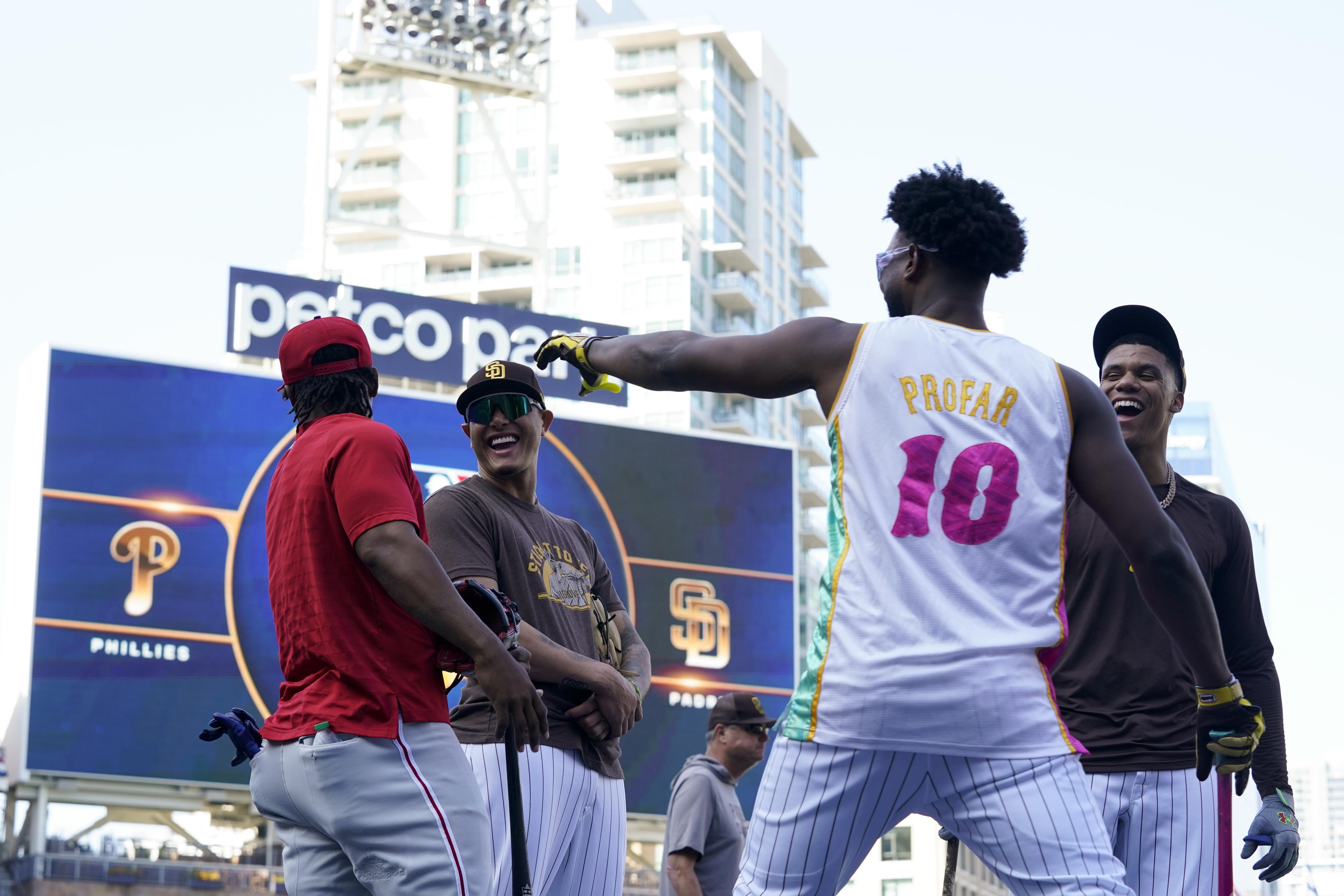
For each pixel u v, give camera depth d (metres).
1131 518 3.06
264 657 20.19
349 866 3.13
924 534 2.94
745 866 3.12
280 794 3.11
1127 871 4.17
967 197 3.13
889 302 3.28
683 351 3.22
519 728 3.18
